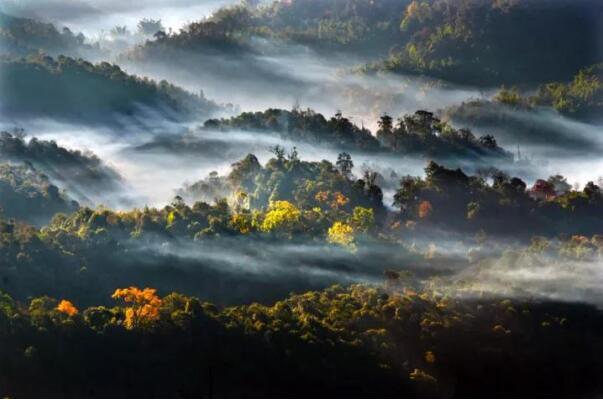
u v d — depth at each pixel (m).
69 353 105.81
